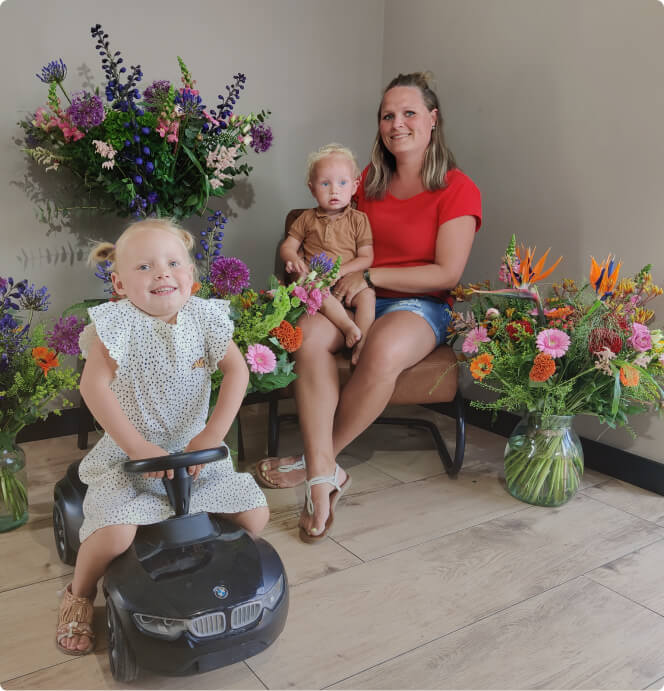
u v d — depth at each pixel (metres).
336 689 1.11
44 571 1.45
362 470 2.04
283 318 1.78
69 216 2.12
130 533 1.16
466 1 2.36
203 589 1.03
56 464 2.01
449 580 1.44
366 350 1.79
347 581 1.42
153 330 1.28
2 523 1.60
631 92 1.89
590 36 1.99
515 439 1.85
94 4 2.05
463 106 2.43
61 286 2.15
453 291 2.07
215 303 1.38
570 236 2.10
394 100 2.01
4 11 1.92
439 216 2.02
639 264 1.92
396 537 1.62
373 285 1.99
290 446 2.21
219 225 2.10
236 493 1.30
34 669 1.15
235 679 1.14
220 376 1.62
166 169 1.92
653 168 1.85
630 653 1.22
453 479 1.98
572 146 2.07
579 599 1.38
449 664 1.18
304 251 2.16
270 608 1.07
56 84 2.03
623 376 1.56
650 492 1.92
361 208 2.19
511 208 2.29
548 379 1.69
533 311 1.76
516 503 1.83
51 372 1.52
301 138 2.54
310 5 2.47
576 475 1.79
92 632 1.22
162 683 1.12
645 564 1.52
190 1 2.21
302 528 1.61
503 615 1.32
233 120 2.07
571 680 1.14
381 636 1.25
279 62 2.43
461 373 2.52
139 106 2.02
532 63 2.16
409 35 2.59
